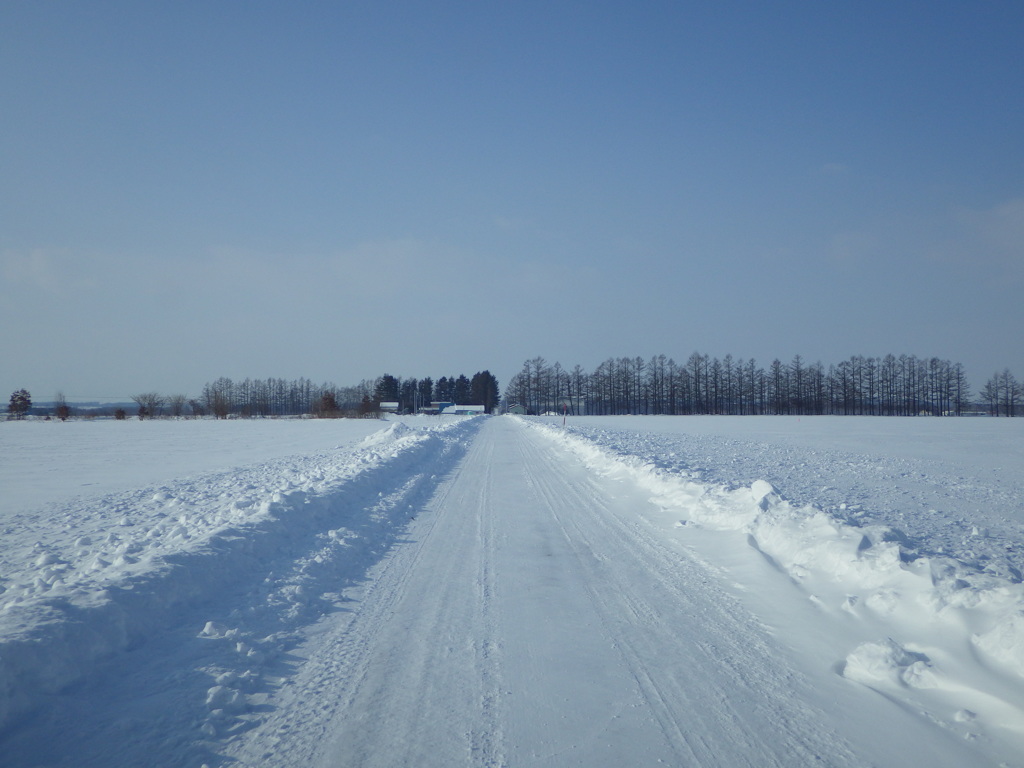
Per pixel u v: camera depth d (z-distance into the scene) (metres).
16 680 3.89
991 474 18.95
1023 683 4.09
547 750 3.60
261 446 33.62
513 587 6.76
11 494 15.46
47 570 7.24
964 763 3.45
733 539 8.38
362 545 8.62
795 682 4.47
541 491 14.10
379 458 18.14
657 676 4.57
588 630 5.49
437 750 3.60
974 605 4.96
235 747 3.61
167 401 113.50
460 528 9.93
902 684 4.39
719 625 5.58
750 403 123.06
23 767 3.35
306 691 4.34
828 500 13.10
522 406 133.50
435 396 170.38
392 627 5.58
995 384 119.50
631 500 12.41
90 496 14.87
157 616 5.43
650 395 129.75
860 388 119.00
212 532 7.69
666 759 3.50
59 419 101.19
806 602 5.98
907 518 11.21
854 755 3.53
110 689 4.27
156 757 3.49
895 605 5.38
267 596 6.21
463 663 4.80
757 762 3.46
